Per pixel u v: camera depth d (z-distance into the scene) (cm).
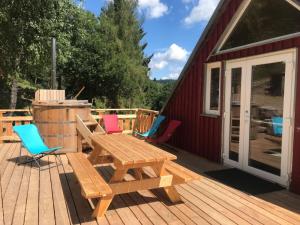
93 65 1978
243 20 506
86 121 641
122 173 341
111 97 2055
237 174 497
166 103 767
